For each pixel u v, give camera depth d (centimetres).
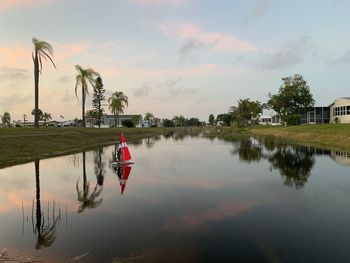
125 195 1366
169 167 2186
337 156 2600
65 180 1717
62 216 1068
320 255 742
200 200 1269
